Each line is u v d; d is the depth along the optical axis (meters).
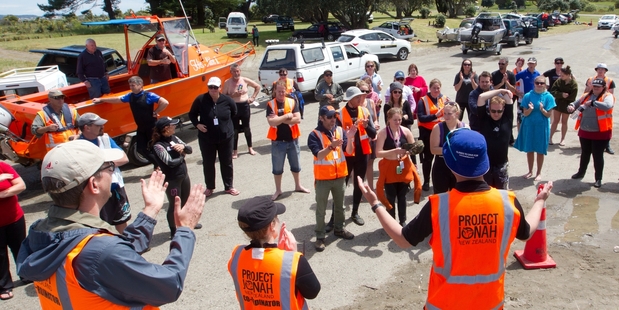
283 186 7.73
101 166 2.06
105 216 5.07
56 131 6.95
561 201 6.67
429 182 7.29
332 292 4.72
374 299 4.57
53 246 1.88
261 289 2.52
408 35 30.78
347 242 5.75
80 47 14.45
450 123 5.50
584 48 26.33
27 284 5.14
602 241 5.45
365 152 5.98
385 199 5.66
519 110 9.60
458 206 2.34
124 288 1.91
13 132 7.79
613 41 30.41
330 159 5.36
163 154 5.47
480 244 2.33
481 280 2.38
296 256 2.52
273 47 14.16
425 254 5.40
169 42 10.00
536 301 4.36
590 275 4.76
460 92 8.89
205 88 10.46
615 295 4.39
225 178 7.38
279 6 31.70
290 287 2.47
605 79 7.10
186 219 2.28
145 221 2.22
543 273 4.85
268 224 2.54
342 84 17.08
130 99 7.56
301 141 10.40
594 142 6.98
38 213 7.22
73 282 1.86
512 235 2.37
